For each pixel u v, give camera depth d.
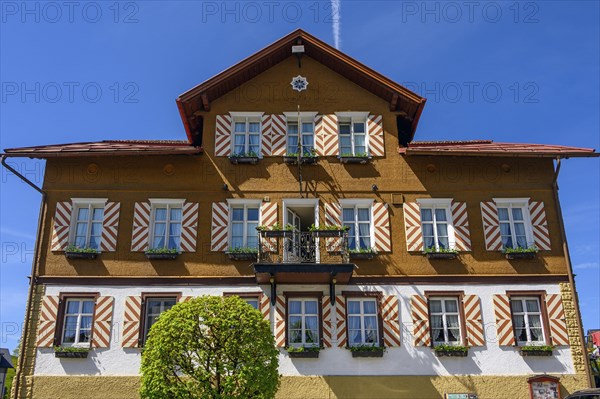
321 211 18.28
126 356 16.50
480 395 16.22
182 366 13.07
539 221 18.19
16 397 16.06
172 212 18.42
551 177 18.77
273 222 18.11
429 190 18.56
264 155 18.98
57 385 16.20
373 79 19.36
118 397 16.12
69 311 17.17
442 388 16.30
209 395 12.71
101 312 16.91
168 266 17.52
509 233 18.30
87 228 18.09
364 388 16.27
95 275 17.36
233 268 17.50
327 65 20.27
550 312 17.12
